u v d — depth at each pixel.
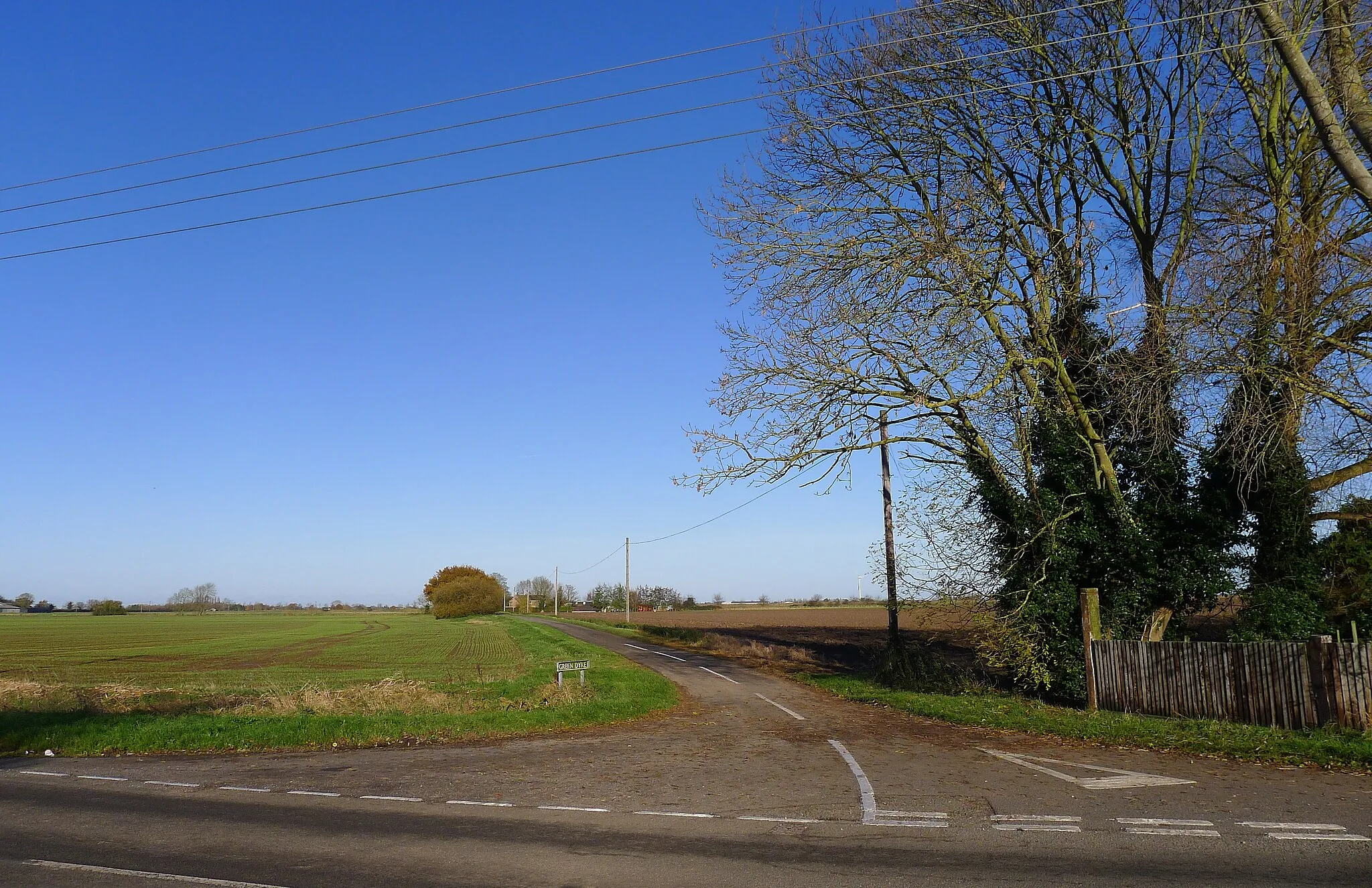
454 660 44.84
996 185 20.88
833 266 21.25
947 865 7.18
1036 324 20.56
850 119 21.70
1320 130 11.19
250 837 8.30
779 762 12.44
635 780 11.11
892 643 26.00
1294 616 17.58
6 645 62.19
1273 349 15.98
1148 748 13.08
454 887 6.75
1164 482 19.20
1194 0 18.95
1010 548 20.39
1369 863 7.08
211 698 21.72
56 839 8.27
